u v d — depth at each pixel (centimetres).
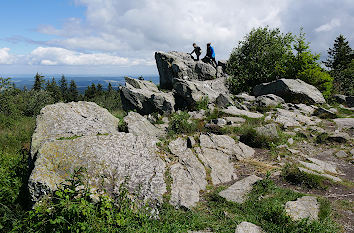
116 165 639
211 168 784
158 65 2353
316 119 1432
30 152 788
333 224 514
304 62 2141
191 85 1689
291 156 927
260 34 2356
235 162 872
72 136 809
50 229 455
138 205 554
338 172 824
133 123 1103
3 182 652
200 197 641
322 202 588
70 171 590
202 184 698
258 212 559
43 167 577
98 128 975
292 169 759
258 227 505
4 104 2039
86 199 507
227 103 1647
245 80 2266
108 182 589
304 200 594
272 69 2278
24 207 589
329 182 710
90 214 462
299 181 714
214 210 574
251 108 1612
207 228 510
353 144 1038
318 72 2069
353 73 3044
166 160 754
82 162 617
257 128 1089
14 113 2031
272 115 1438
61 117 967
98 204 506
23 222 498
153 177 643
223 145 948
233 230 496
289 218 512
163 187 621
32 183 533
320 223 506
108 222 463
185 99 1689
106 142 709
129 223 492
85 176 580
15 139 1361
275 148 988
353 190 678
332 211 569
